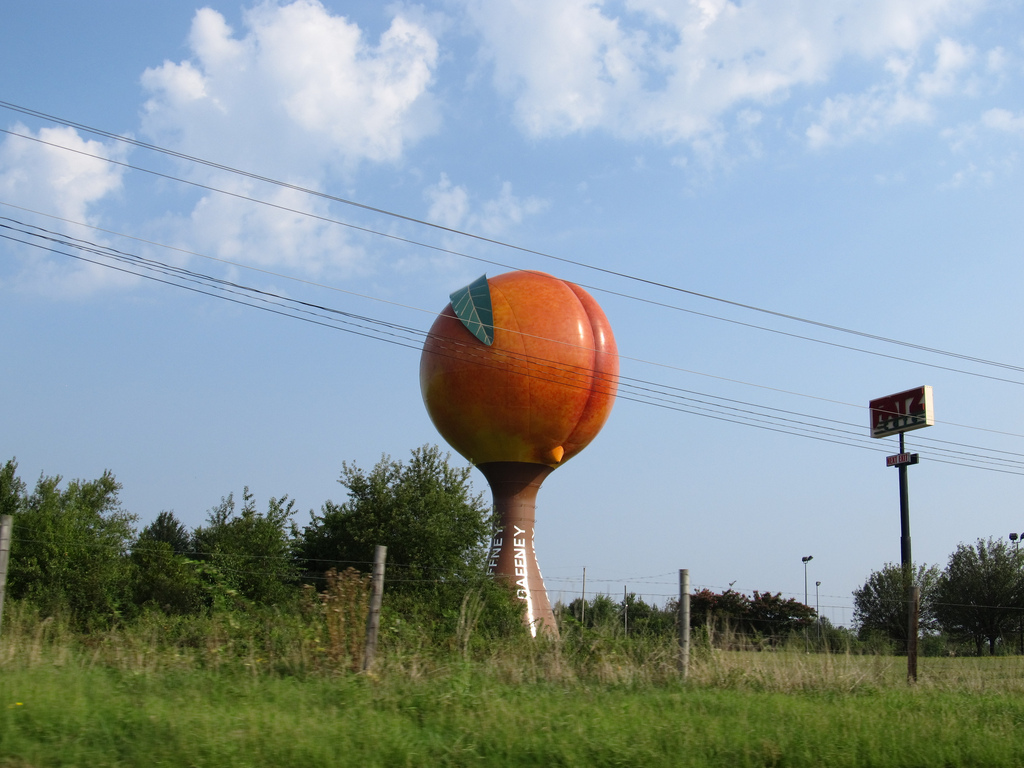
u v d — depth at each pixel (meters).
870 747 11.02
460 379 31.52
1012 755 11.33
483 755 9.90
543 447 32.09
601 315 33.19
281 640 16.11
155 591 32.88
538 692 14.09
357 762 9.13
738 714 12.86
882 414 41.78
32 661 13.47
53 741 9.15
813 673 17.23
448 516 32.22
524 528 32.69
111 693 11.43
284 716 10.54
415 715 11.64
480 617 25.06
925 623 41.91
